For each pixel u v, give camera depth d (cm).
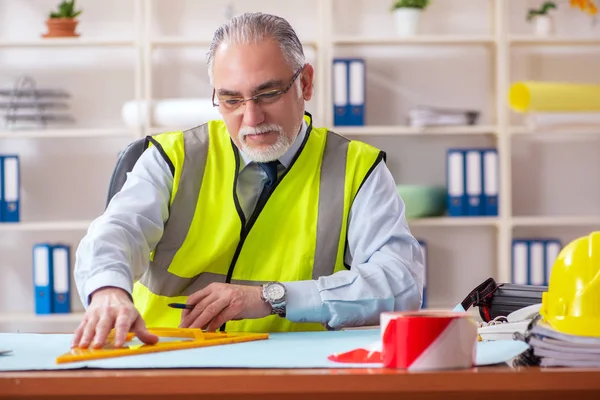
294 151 210
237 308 179
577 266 144
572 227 493
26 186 482
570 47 489
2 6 475
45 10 478
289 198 207
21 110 458
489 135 486
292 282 185
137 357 141
